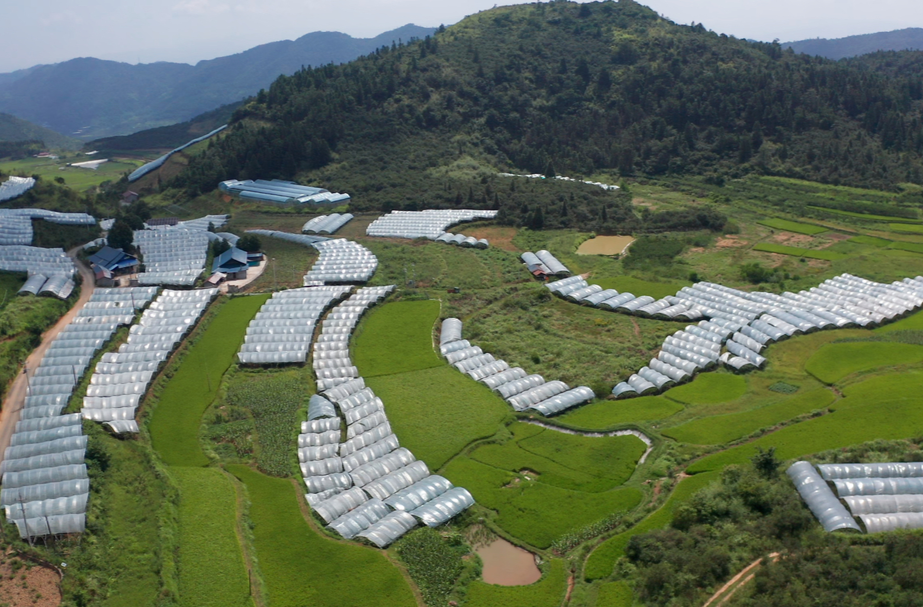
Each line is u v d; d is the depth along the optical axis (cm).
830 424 7562
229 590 5584
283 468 7256
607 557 5822
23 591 5447
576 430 7938
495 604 5422
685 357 9619
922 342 9900
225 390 8981
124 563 5847
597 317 11419
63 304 11288
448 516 6391
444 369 9438
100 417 7994
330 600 5509
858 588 5016
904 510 5997
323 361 9525
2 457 7238
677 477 6844
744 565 5428
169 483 6856
